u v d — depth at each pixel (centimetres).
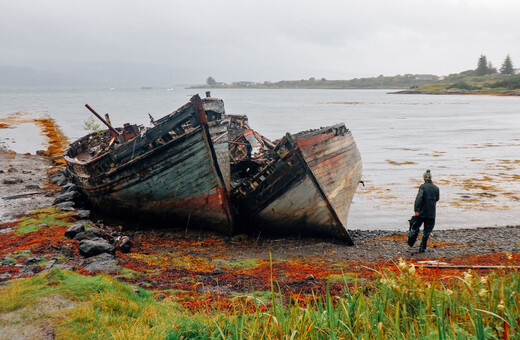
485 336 344
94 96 19275
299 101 12700
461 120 5803
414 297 455
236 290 695
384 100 13125
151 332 432
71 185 1573
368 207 1630
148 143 1242
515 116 6438
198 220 1289
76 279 595
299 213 1207
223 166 1334
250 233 1278
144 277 745
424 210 1006
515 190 1828
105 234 1012
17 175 1992
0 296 534
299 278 772
